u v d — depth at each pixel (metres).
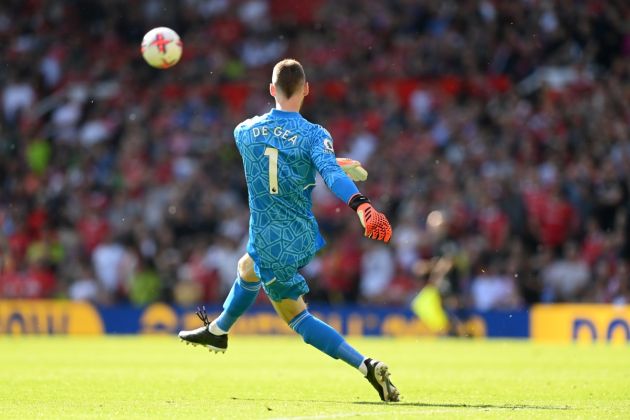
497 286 66.69
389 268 71.12
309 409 21.94
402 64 86.69
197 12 94.94
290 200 23.91
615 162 73.69
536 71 84.06
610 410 22.09
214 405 23.03
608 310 60.06
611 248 66.62
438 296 64.19
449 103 83.25
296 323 24.47
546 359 44.06
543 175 74.19
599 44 83.25
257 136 24.03
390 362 42.38
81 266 75.88
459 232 69.69
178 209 76.62
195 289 72.31
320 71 87.62
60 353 48.50
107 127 88.50
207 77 90.81
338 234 73.25
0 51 95.19
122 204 79.94
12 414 21.23
